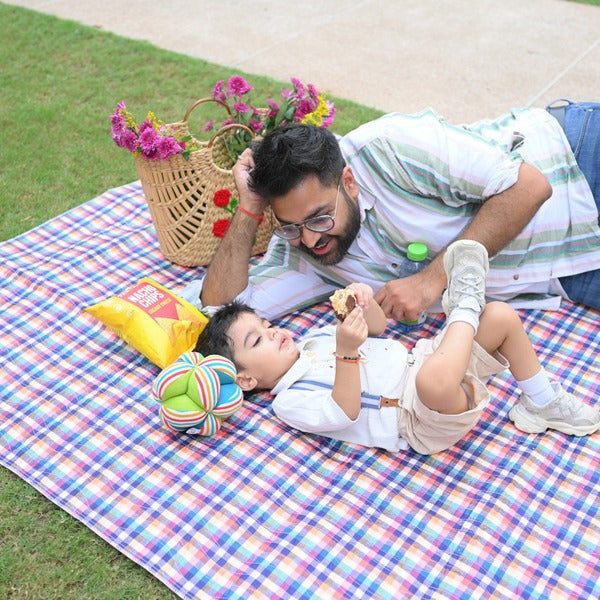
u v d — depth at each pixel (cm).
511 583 231
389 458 275
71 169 471
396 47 618
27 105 541
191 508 258
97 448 281
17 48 627
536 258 318
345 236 292
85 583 241
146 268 374
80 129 512
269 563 240
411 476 268
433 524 250
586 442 274
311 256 307
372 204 304
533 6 691
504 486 259
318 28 657
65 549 251
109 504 261
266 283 332
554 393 273
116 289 359
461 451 275
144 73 582
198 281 350
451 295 268
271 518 254
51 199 443
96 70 589
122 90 560
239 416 293
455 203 302
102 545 252
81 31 650
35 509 265
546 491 258
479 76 572
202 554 244
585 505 253
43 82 574
